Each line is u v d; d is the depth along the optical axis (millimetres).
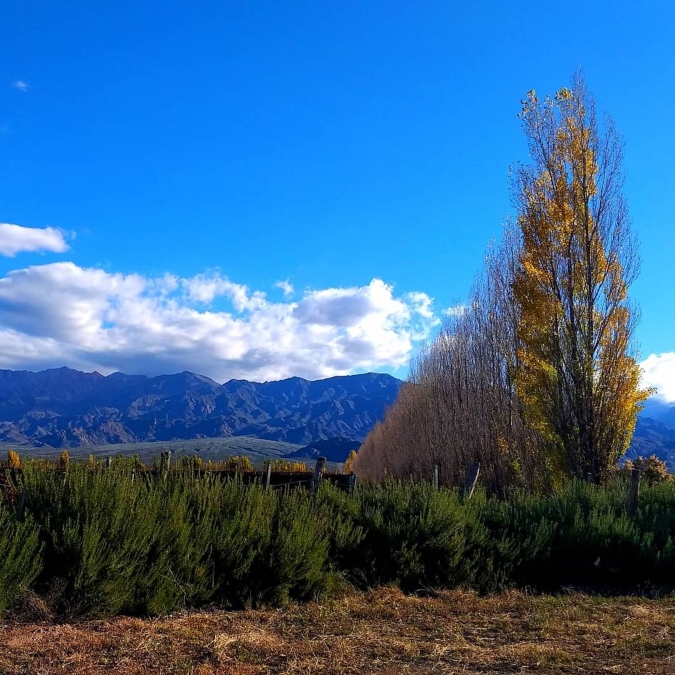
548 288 20266
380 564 9367
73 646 5629
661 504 13516
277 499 9398
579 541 10859
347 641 6371
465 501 11391
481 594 9398
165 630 6332
